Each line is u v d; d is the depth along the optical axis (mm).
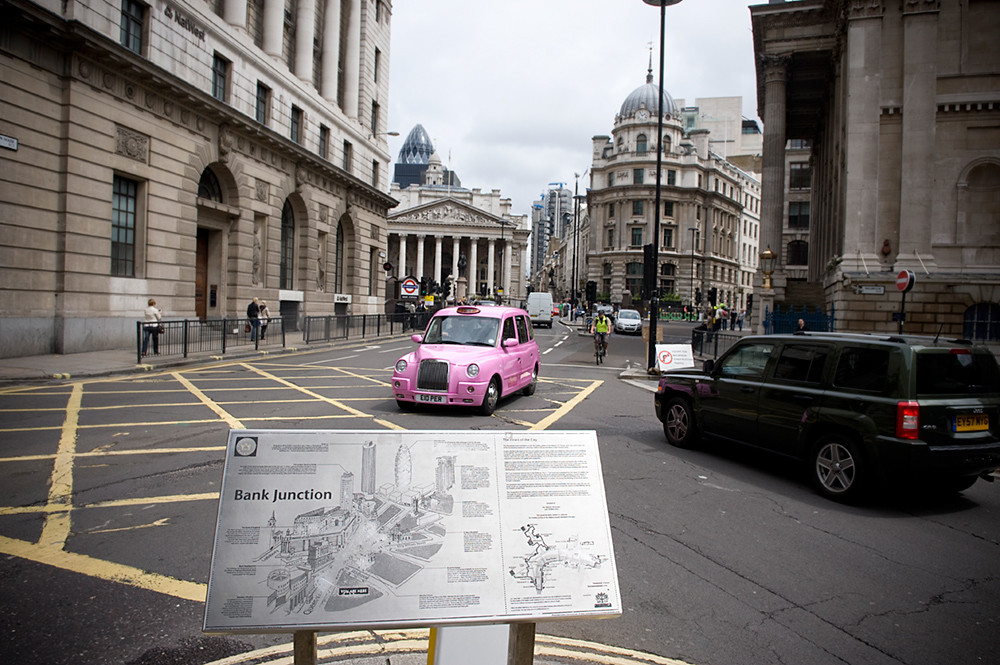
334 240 33000
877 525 5699
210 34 22234
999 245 20109
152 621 3510
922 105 20625
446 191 110750
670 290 82062
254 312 23438
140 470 6453
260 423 8992
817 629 3711
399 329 33375
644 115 81812
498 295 90562
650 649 3400
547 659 3221
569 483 2398
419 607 2129
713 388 8188
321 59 31906
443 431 2363
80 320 16797
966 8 20484
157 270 19750
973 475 6367
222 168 23406
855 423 6266
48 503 5418
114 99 17812
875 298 20734
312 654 2156
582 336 39344
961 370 6348
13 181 15078
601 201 85938
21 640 3248
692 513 5812
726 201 89188
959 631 3738
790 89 34656
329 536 2146
